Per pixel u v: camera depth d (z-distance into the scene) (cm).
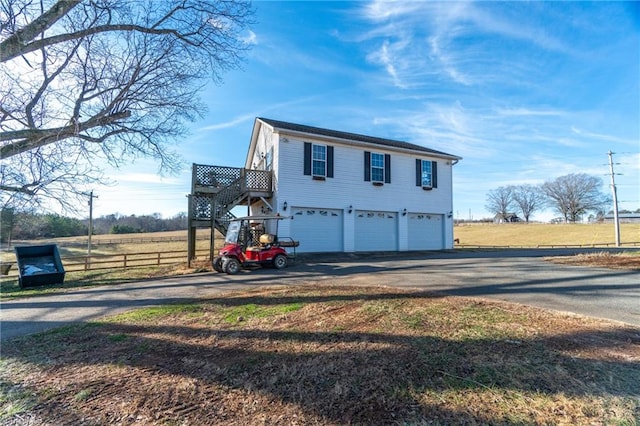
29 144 630
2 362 363
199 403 259
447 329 412
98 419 242
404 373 292
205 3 743
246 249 1123
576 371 287
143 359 359
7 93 622
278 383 286
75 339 445
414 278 852
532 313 482
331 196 1617
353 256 1472
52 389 293
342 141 1636
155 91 773
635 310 500
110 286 948
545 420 217
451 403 241
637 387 258
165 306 620
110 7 651
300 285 793
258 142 2022
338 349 358
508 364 304
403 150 1784
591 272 881
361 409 238
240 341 404
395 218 1783
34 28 553
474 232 4672
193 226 1367
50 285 1016
